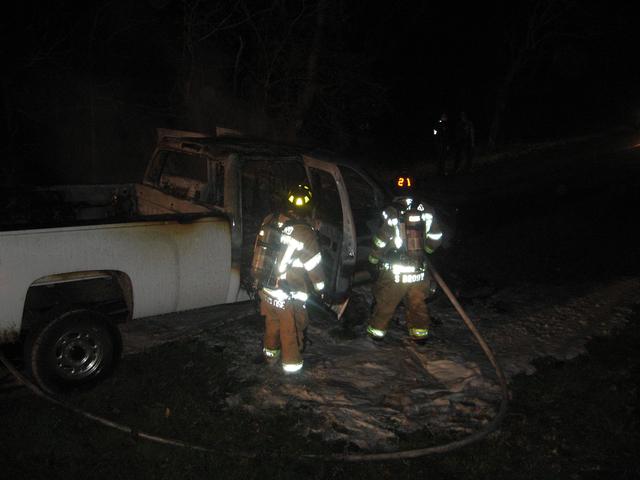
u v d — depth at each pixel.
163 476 3.70
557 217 10.55
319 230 5.93
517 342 5.73
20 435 4.02
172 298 5.01
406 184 5.25
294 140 16.45
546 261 8.25
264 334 5.48
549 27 24.92
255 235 6.09
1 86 13.24
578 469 3.85
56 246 4.37
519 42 25.02
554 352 5.47
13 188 6.10
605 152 19.23
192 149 5.84
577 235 9.44
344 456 3.88
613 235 9.41
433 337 5.84
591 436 4.14
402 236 5.23
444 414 4.48
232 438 4.06
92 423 4.18
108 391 4.59
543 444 4.08
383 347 5.60
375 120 22.78
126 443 3.98
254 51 16.58
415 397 4.72
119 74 15.84
